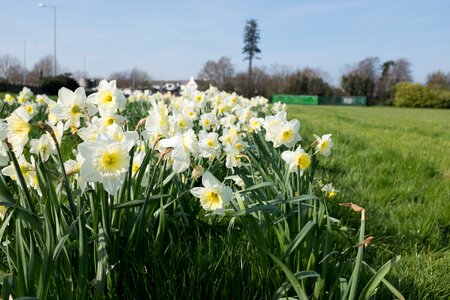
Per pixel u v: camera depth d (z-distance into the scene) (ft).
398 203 7.71
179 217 4.48
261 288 3.68
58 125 3.56
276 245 4.16
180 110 7.96
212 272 3.71
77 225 3.31
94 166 2.89
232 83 119.14
